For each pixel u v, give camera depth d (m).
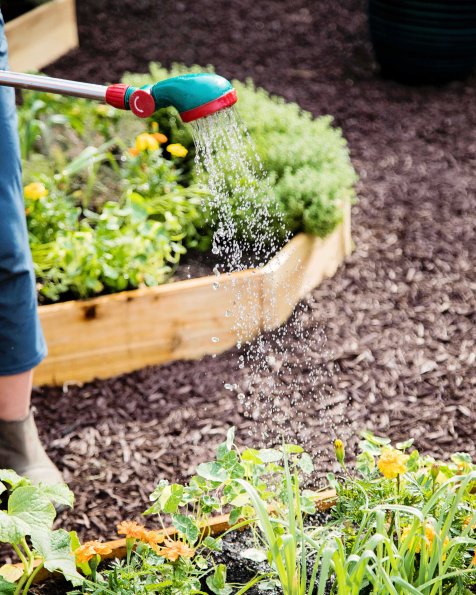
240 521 2.32
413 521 2.16
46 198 2.90
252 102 3.22
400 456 2.14
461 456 2.27
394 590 2.00
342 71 4.54
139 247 2.81
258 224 2.95
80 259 2.77
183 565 2.17
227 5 5.30
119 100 2.12
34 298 2.40
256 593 2.25
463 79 4.43
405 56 4.24
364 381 2.77
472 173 3.61
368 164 3.66
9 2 4.57
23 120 3.22
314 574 2.09
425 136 3.89
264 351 2.85
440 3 4.03
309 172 3.01
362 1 5.40
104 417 2.70
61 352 2.77
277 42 4.88
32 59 4.41
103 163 3.31
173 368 2.82
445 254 3.15
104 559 2.27
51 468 2.51
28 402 2.47
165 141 3.10
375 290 3.03
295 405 2.71
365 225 3.27
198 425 2.67
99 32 4.88
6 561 2.38
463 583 2.18
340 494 2.26
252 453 2.24
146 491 2.53
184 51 4.73
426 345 2.87
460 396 2.72
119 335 2.79
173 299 2.79
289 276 2.90
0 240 2.31
